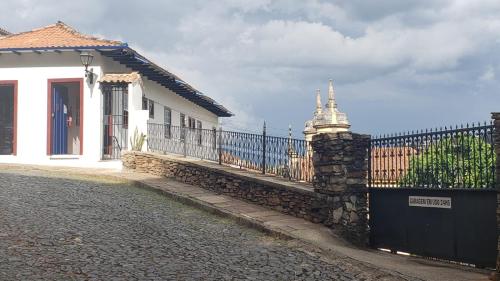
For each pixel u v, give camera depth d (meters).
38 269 6.61
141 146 18.25
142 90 20.44
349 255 8.51
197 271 7.02
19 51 18.25
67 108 19.73
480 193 8.28
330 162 10.48
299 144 12.32
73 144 19.69
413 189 9.52
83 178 15.98
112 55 18.70
